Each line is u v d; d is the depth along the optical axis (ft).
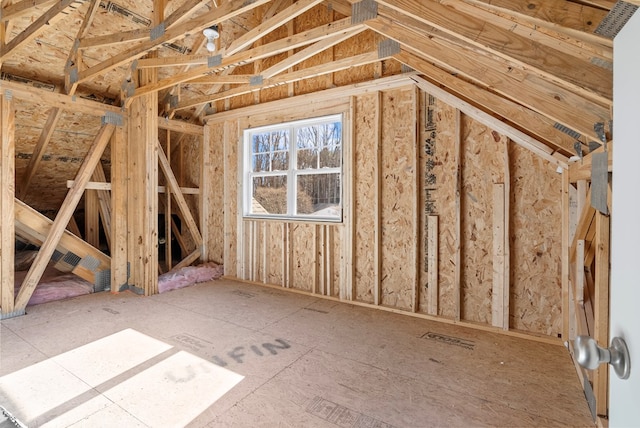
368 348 9.29
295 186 15.42
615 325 2.39
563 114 6.24
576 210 9.31
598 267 5.82
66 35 12.10
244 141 16.92
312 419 6.21
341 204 13.83
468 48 6.72
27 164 16.20
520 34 5.14
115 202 14.52
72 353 8.75
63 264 14.21
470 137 11.42
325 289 14.44
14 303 11.56
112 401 6.70
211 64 10.97
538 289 10.51
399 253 12.75
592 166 6.19
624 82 2.25
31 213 12.50
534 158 10.50
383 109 12.96
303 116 14.80
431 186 12.07
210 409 6.47
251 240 16.74
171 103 16.71
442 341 9.83
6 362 8.22
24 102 12.96
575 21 3.87
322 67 11.60
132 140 14.56
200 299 13.71
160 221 23.26
